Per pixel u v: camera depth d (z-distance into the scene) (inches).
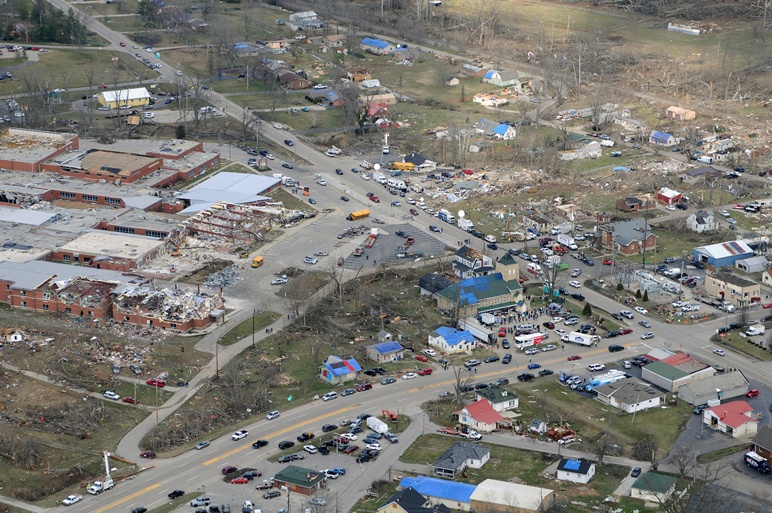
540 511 7490.2
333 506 7721.5
